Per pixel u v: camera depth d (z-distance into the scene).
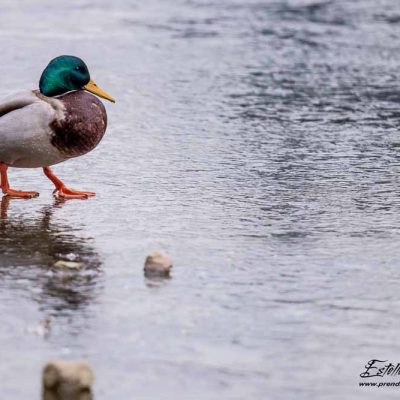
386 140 16.00
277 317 9.02
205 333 8.67
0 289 9.61
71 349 8.33
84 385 7.65
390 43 24.33
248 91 19.50
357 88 19.84
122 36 24.69
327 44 24.14
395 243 11.05
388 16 28.05
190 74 20.86
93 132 12.49
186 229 11.55
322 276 10.03
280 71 21.30
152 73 20.89
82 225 11.71
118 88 19.58
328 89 19.73
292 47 23.75
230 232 11.42
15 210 12.31
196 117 17.50
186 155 15.05
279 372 8.01
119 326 8.79
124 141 15.89
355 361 8.21
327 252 10.75
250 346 8.43
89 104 12.50
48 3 29.48
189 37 24.72
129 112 17.83
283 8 29.12
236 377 7.91
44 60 21.75
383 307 9.27
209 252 10.73
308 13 28.34
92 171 14.19
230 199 12.76
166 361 8.16
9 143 12.37
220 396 7.61
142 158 14.89
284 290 9.65
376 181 13.63
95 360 8.15
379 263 10.42
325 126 16.91
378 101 18.81
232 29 25.84
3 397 7.55
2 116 12.40
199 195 12.95
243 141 15.88
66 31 25.19
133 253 10.71
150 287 9.70
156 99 18.78
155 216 12.05
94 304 9.27
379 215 12.09
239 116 17.58
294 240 11.14
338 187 13.33
